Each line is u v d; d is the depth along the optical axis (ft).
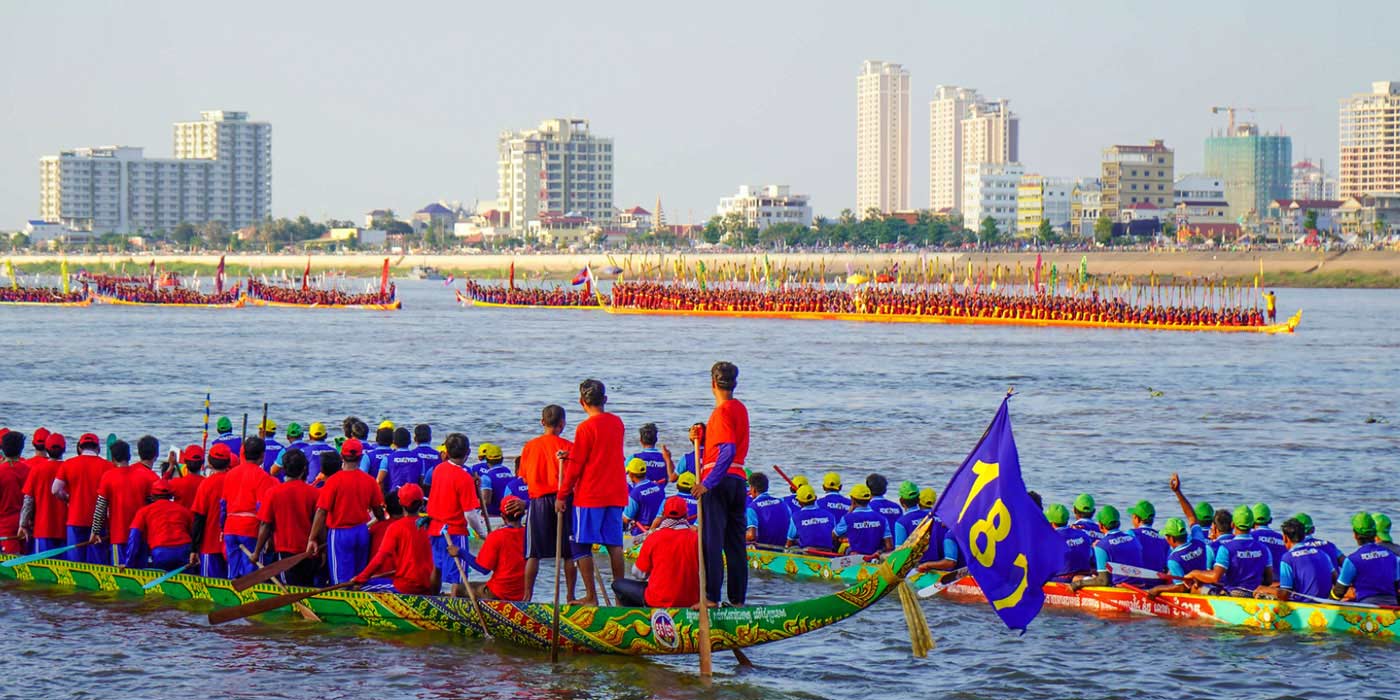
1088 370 280.92
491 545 76.54
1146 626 81.66
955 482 68.85
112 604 85.92
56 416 191.31
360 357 305.53
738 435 70.13
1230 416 200.75
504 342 362.94
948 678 73.26
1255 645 77.92
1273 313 419.74
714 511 71.51
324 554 81.66
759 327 445.78
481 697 69.62
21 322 456.04
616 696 70.03
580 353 322.55
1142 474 147.64
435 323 467.52
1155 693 70.79
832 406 212.43
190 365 279.90
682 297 545.03
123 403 208.44
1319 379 261.65
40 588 89.66
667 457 98.63
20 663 74.49
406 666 74.08
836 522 93.20
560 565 72.84
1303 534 80.89
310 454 102.22
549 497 75.36
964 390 238.27
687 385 244.83
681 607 71.61
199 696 69.46
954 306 473.26
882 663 75.61
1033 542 67.10
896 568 69.56
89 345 339.36
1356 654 76.13
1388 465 153.48
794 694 70.69
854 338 386.93
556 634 73.61
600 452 73.41
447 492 78.33
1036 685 72.08
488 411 202.49
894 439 174.60
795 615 70.38
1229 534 83.61
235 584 78.07
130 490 88.53
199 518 84.99
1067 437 177.17
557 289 629.10
